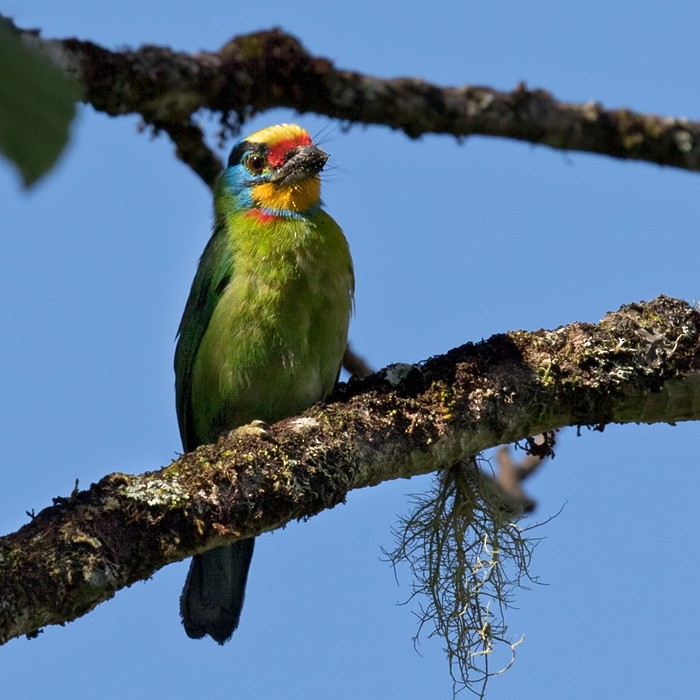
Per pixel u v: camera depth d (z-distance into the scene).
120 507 6.58
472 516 8.28
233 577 10.14
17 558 6.17
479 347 8.05
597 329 8.02
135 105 9.20
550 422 7.94
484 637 8.20
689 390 7.90
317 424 7.51
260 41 9.82
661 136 10.90
